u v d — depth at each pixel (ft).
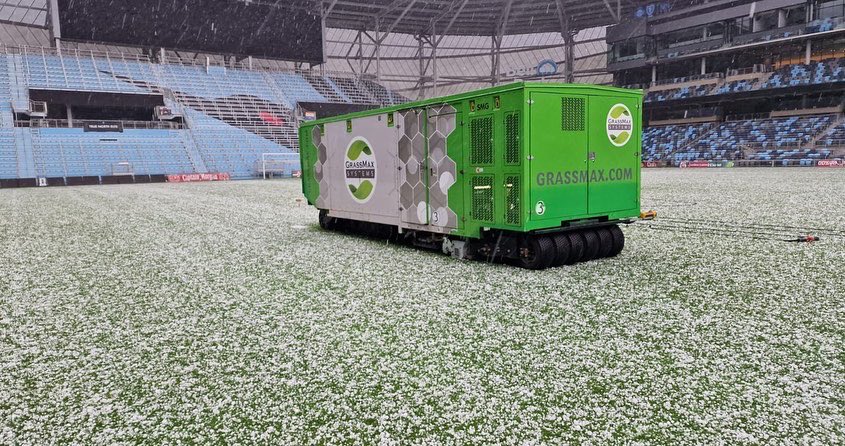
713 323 14.83
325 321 15.89
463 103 24.02
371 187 30.81
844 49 135.85
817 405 10.09
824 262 22.33
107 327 15.85
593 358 12.55
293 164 139.44
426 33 199.00
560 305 17.03
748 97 143.84
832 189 59.77
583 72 188.44
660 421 9.64
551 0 168.55
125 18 131.95
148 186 101.65
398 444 9.10
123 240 32.89
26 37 162.81
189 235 34.63
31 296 19.71
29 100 116.67
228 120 146.00
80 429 9.92
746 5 146.61
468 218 24.45
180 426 9.92
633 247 27.37
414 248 29.09
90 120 127.65
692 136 157.69
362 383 11.52
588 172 23.57
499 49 194.70
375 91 185.26
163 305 18.11
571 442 9.01
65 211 53.01
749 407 10.07
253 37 149.79
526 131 21.48
